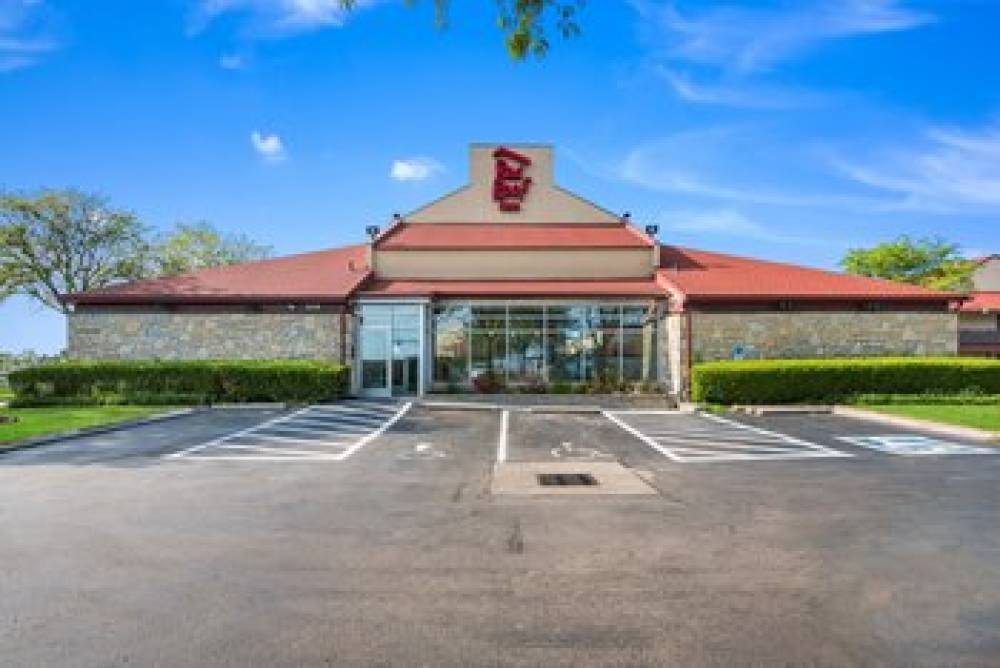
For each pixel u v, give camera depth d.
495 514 8.12
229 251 50.62
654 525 7.58
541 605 5.20
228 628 4.78
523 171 31.88
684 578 5.81
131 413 19.19
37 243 37.97
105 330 25.33
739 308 24.88
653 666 4.23
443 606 5.19
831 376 22.52
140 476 10.66
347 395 24.53
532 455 12.95
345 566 6.15
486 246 28.78
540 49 6.68
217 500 8.91
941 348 25.25
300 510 8.34
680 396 24.55
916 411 19.48
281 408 21.22
